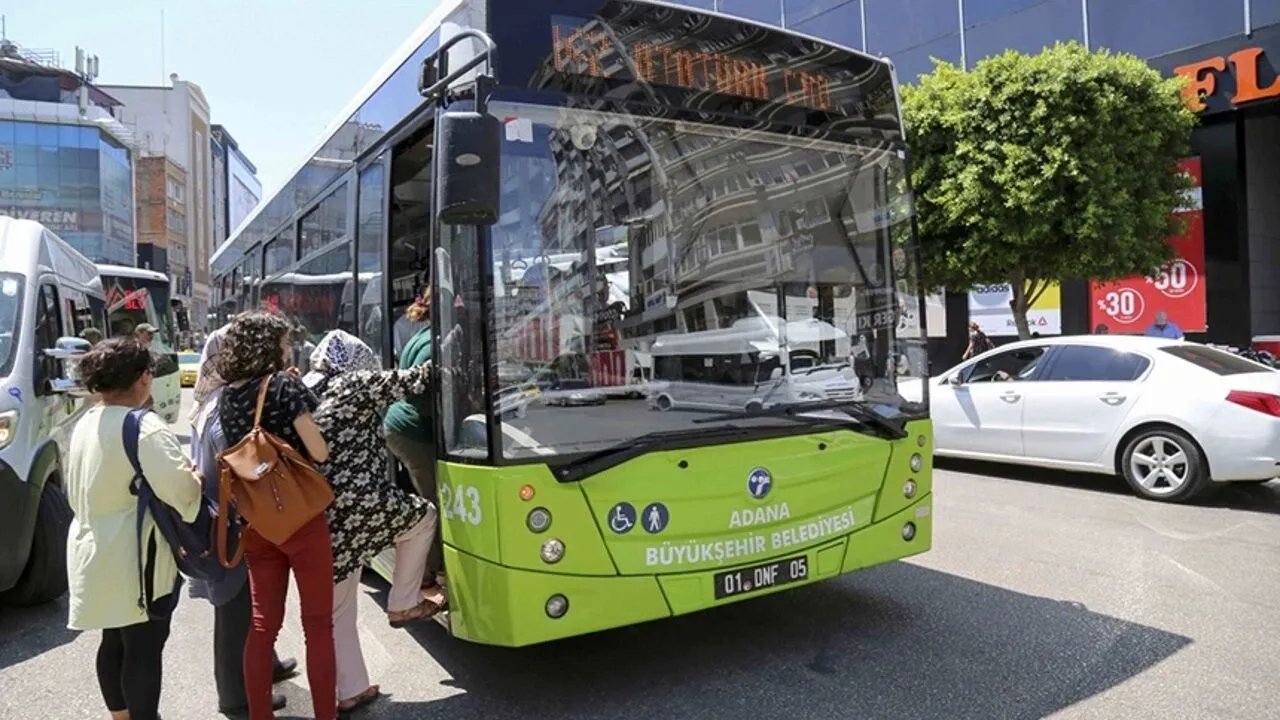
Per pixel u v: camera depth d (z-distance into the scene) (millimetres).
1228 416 7195
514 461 3461
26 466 5172
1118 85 12266
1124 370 8023
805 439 4090
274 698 4031
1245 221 15227
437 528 4004
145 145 69875
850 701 3816
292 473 3303
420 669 4367
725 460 3836
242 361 3432
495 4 3643
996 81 12555
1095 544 6309
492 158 3285
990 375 9156
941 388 9406
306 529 3400
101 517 3338
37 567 5477
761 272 4238
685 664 4312
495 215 3293
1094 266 12367
